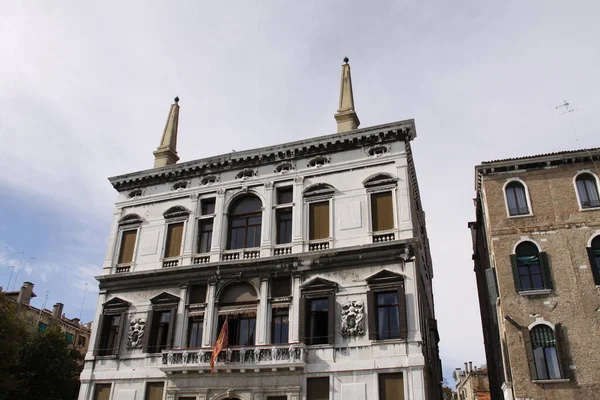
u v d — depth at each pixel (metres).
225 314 30.23
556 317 25.02
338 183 31.11
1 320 33.38
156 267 33.50
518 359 24.72
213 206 34.41
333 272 28.75
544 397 23.73
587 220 26.55
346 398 25.77
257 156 33.84
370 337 26.55
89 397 31.17
